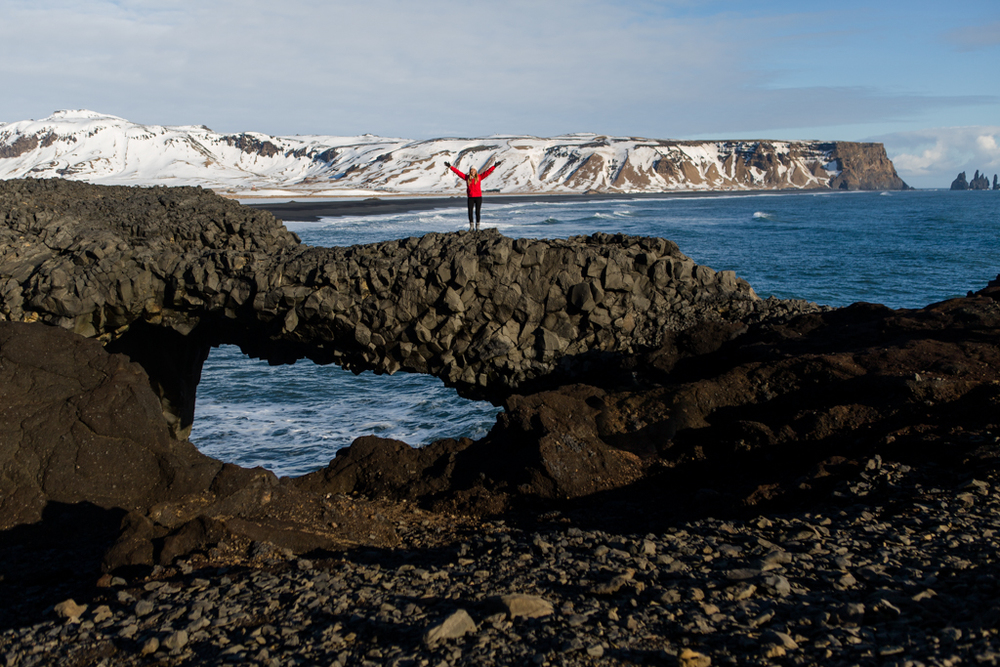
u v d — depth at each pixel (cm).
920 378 672
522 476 683
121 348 1388
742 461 676
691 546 472
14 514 668
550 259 1153
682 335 1092
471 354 1159
